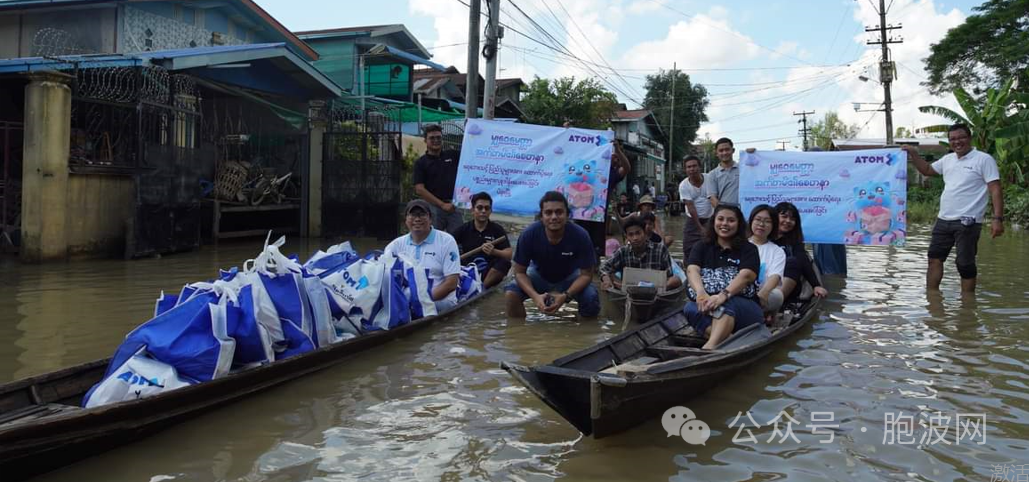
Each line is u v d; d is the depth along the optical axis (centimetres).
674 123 5222
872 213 805
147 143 1063
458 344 560
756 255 505
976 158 761
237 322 419
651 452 347
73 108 1102
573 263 669
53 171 977
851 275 966
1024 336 581
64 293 756
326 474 322
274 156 1545
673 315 561
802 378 465
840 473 323
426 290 614
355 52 2191
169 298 441
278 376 434
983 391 437
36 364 485
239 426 378
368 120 1538
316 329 479
